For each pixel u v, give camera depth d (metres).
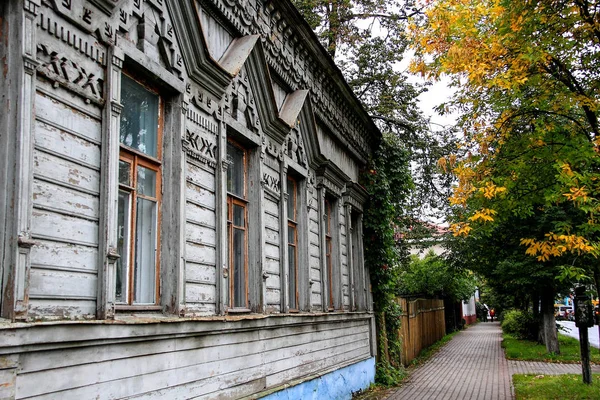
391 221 15.95
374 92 21.16
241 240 7.91
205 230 6.49
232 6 7.64
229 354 6.66
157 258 5.78
